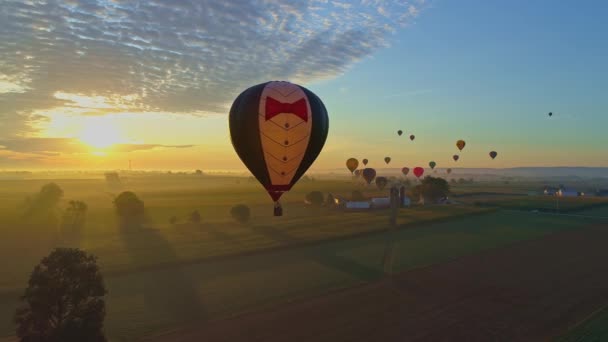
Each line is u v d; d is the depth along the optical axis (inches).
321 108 799.1
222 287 1216.2
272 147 773.9
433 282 1266.0
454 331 888.3
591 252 1744.6
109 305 1065.5
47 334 716.0
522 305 1058.7
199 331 888.9
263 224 2509.8
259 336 858.8
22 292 1168.2
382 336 858.8
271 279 1301.7
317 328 900.0
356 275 1348.4
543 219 2832.2
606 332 866.8
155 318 968.3
